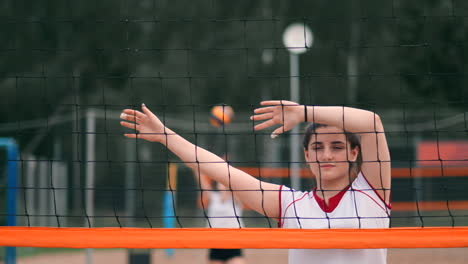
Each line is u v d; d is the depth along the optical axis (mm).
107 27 68062
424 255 34594
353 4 73812
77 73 66625
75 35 68312
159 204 37094
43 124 32844
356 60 69688
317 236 8469
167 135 8969
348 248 8398
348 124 8148
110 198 35500
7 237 9094
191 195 38812
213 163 8844
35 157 34312
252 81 75312
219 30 77688
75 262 32719
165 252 36906
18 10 68188
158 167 37719
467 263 31703
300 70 45656
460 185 38250
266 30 77750
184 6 76500
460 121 38719
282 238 8609
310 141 8625
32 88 63188
